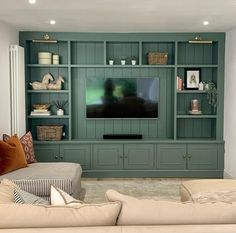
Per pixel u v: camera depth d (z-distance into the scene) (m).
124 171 6.11
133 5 3.97
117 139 6.18
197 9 4.18
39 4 3.91
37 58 6.27
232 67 5.68
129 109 6.30
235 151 5.56
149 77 6.31
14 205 1.88
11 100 5.36
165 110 6.42
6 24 5.19
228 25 5.32
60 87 6.17
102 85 6.27
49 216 1.83
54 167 4.57
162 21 4.98
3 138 4.71
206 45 6.36
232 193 2.51
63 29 5.69
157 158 6.11
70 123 6.15
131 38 6.03
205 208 1.90
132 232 1.75
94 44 6.32
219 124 6.18
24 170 4.39
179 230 1.77
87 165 6.09
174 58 6.17
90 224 1.84
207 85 6.21
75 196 4.30
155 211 1.88
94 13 4.41
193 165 6.12
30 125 6.35
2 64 5.02
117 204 1.89
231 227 1.80
